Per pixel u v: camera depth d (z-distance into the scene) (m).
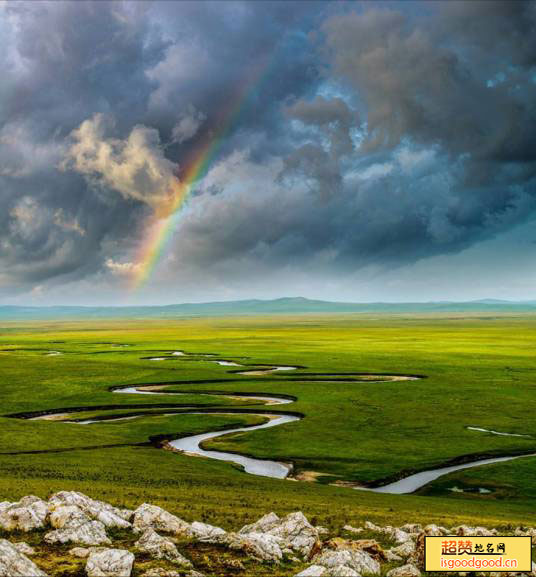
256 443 78.75
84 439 78.19
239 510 35.38
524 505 51.75
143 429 87.31
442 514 40.00
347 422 91.44
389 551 25.12
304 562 23.31
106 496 38.66
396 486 61.12
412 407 102.75
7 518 26.53
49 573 20.30
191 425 90.44
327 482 62.22
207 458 70.88
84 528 25.02
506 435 82.56
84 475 52.34
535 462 68.31
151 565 21.48
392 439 80.69
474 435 82.50
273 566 22.45
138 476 53.38
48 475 51.44
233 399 114.00
